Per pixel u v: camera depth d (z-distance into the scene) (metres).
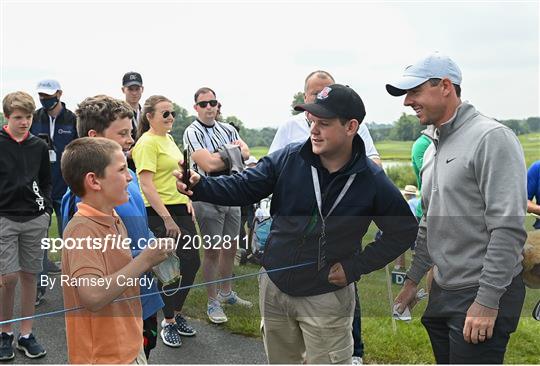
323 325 2.58
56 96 4.66
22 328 2.72
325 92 2.38
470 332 2.42
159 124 3.01
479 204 2.42
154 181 2.82
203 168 2.90
